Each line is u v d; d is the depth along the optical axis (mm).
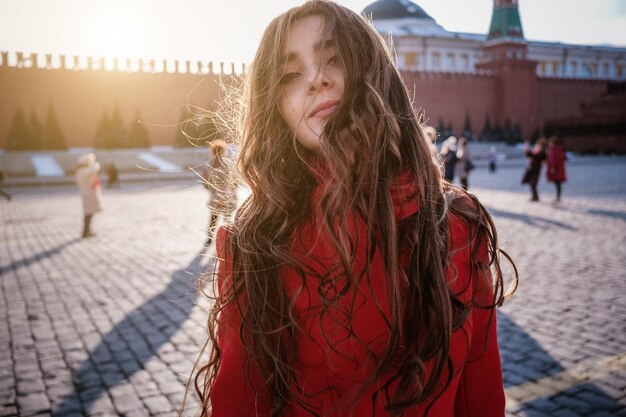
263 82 932
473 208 909
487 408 933
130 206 14922
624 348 3729
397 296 797
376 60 852
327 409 850
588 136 43812
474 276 870
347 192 813
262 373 875
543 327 4219
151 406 3096
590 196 13695
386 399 837
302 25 875
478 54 61844
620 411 2877
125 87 40438
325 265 841
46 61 39594
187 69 41625
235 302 908
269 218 905
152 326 4516
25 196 20453
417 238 822
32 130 38875
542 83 51000
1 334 4387
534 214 10625
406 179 866
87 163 9539
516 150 42250
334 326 829
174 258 7398
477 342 917
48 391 3320
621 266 6152
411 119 896
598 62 71312
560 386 3184
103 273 6605
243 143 963
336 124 818
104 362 3762
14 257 7812
